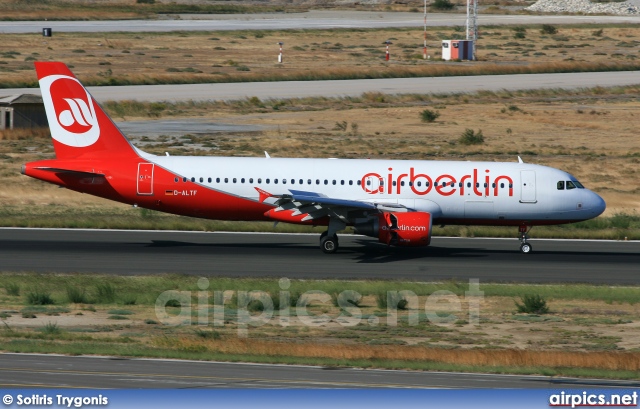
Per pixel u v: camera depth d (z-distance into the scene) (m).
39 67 197.88
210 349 115.75
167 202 199.62
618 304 157.50
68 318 138.25
